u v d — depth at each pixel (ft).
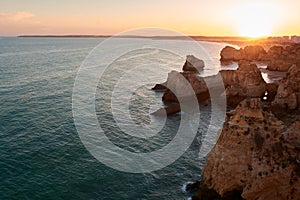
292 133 107.55
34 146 136.67
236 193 94.68
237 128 95.86
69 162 122.83
